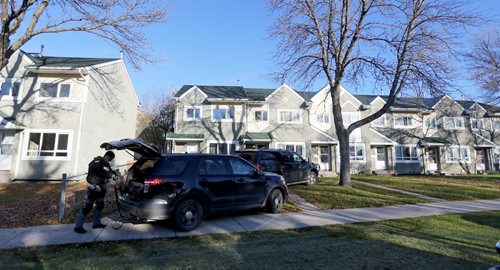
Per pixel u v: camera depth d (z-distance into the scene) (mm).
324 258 4695
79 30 12586
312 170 14617
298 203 9891
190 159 6828
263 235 6059
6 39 10664
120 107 22859
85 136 17609
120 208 6562
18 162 16312
